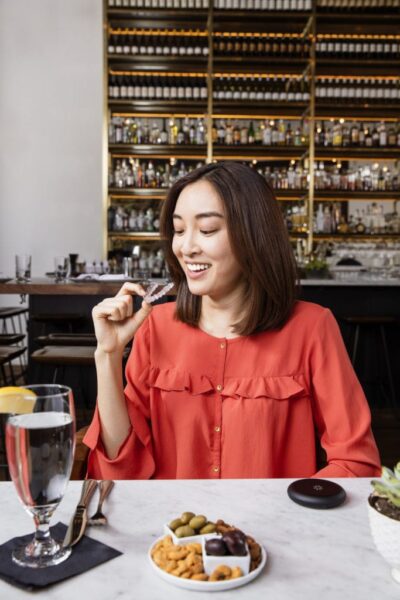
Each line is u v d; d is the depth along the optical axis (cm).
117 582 64
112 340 114
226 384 121
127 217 616
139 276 401
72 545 71
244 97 603
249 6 593
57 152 618
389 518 64
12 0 609
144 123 625
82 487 89
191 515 74
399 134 626
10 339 390
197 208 115
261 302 119
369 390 468
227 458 118
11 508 84
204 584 62
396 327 469
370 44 609
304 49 605
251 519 80
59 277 423
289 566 68
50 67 613
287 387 119
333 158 625
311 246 611
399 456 349
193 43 604
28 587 62
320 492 85
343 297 469
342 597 62
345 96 611
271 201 118
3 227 620
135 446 116
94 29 611
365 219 630
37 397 69
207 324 126
